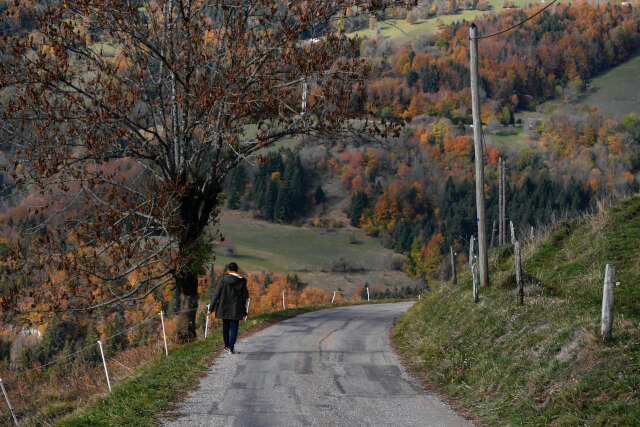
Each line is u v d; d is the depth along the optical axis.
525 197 191.88
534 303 11.62
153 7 18.36
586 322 9.06
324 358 12.89
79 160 16.94
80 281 16.84
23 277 16.34
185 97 17.81
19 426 9.69
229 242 187.25
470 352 11.12
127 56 17.89
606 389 7.11
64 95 16.77
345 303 34.94
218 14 18.78
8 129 16.36
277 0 17.91
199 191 18.39
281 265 175.00
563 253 16.17
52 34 16.77
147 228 17.12
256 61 18.64
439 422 8.06
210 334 17.86
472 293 15.19
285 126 18.27
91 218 17.14
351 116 18.23
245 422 7.84
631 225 16.05
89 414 8.38
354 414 8.38
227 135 17.06
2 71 16.33
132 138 17.48
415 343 14.02
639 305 10.86
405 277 179.50
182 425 7.68
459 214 188.12
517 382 8.66
